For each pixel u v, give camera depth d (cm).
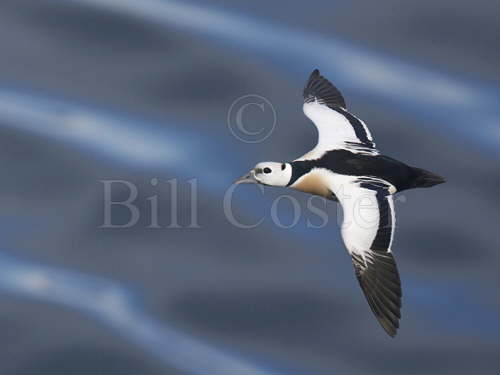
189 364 2394
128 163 2966
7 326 2516
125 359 2409
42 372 2370
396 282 1465
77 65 3328
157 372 2375
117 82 3256
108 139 3042
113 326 2520
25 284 2653
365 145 1662
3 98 3191
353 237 1493
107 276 2677
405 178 1597
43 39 3431
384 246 1491
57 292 2627
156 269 2677
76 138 3052
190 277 2667
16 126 3084
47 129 3084
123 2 3594
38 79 3272
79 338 2486
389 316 1445
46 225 2817
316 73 1852
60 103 3178
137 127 3073
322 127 1716
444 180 1609
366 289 1464
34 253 2733
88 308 2589
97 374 2361
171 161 2948
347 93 3173
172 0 3638
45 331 2502
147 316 2533
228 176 2889
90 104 3162
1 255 2719
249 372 2383
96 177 2917
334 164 1608
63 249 2747
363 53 3350
